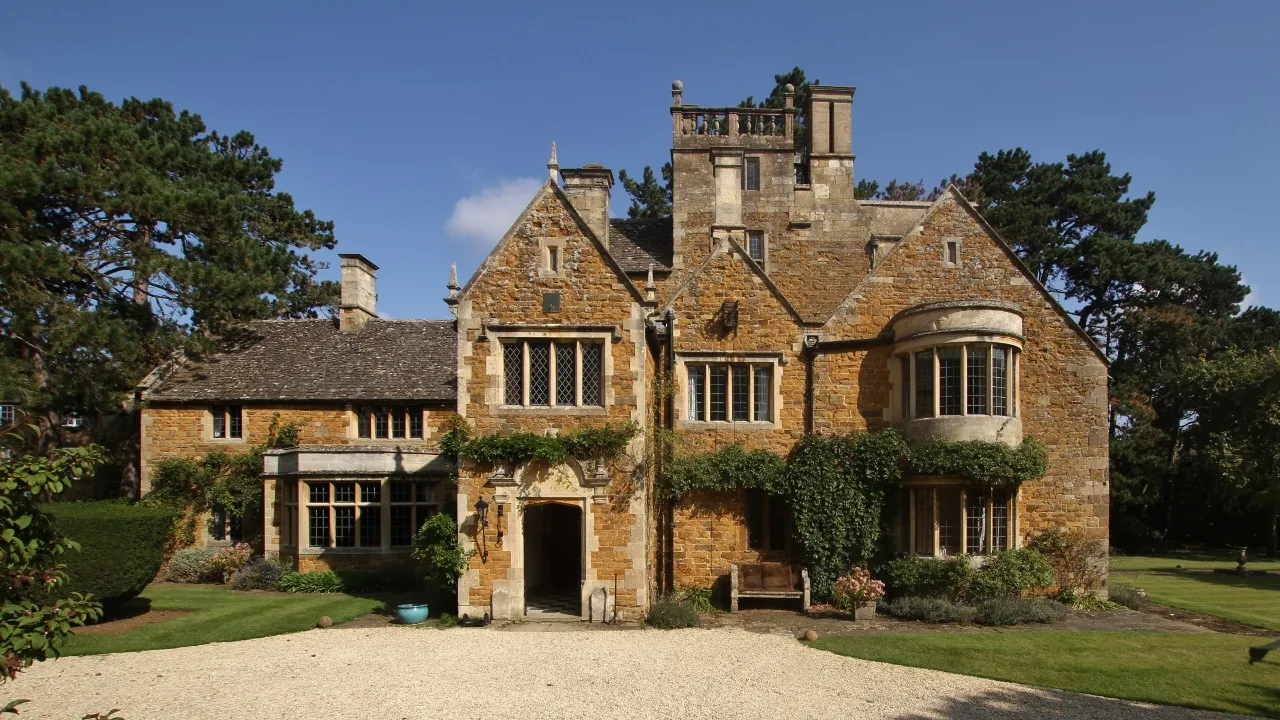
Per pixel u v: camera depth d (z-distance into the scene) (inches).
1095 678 434.9
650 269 716.7
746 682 425.7
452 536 601.3
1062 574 675.4
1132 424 1523.1
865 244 938.7
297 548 795.4
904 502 679.7
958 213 722.2
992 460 633.0
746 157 947.3
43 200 852.0
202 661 472.4
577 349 610.9
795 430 702.5
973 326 646.5
